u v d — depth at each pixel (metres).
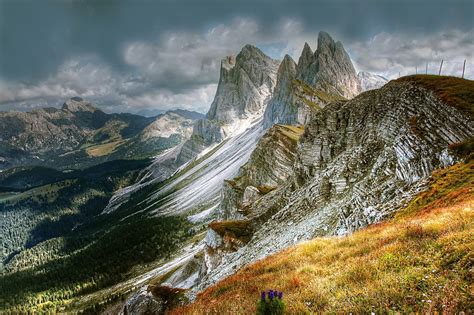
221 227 64.94
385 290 11.21
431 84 49.34
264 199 77.31
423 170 33.72
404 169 35.69
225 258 54.81
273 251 40.91
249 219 68.94
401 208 28.25
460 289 9.68
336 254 19.44
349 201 35.91
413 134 39.16
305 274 17.36
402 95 51.16
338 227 33.78
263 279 19.75
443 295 9.61
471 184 24.38
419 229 16.33
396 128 45.81
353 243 20.55
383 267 13.70
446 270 11.08
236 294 18.28
